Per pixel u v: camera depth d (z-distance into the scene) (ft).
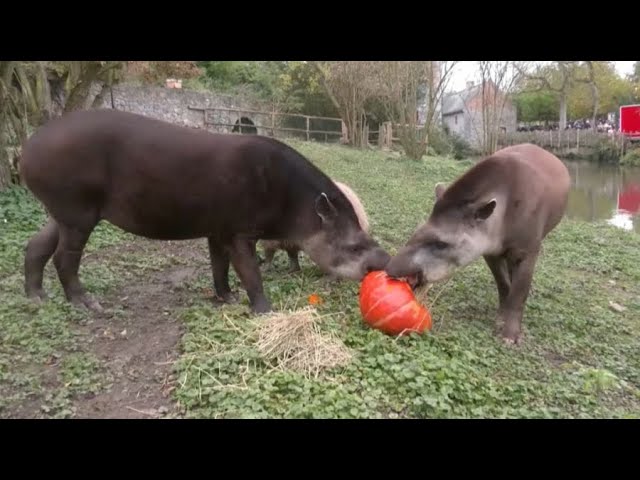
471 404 13.87
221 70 110.42
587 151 112.06
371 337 16.24
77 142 17.13
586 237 36.11
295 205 18.44
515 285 18.81
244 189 17.71
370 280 17.46
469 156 111.24
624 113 111.34
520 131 144.05
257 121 98.99
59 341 16.15
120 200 17.78
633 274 28.58
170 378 14.47
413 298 17.02
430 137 108.27
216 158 17.51
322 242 18.48
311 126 105.19
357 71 90.07
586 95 152.66
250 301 18.62
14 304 18.17
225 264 19.93
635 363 18.29
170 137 17.51
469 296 22.49
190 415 12.92
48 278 21.49
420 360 14.90
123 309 19.42
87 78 37.19
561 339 19.27
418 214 37.06
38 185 17.44
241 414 12.72
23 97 35.40
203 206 17.72
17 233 26.48
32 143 17.34
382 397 13.71
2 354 15.19
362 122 95.61
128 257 25.61
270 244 22.77
